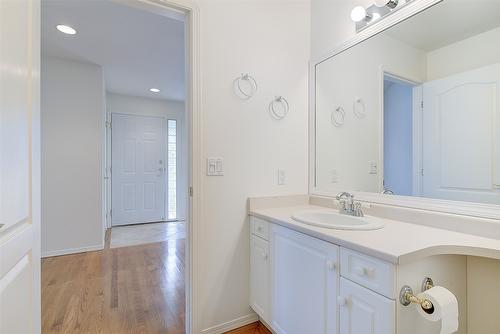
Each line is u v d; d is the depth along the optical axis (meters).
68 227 3.14
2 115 0.72
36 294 1.01
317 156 2.00
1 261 0.71
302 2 2.03
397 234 1.14
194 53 1.59
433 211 1.29
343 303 1.06
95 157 3.28
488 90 1.16
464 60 1.23
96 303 2.00
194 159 1.59
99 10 2.14
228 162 1.71
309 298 1.26
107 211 4.42
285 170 1.93
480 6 1.18
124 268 2.70
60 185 3.10
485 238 1.08
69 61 3.14
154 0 1.47
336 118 1.87
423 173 1.39
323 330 1.18
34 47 0.97
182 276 2.51
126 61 3.17
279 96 1.91
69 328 1.69
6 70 0.75
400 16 1.45
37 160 1.01
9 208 0.76
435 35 1.33
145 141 4.84
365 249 0.96
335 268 1.11
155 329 1.70
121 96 4.62
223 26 1.69
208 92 1.63
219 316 1.67
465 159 1.23
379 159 1.61
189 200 1.60
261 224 1.65
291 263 1.38
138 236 3.95
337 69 1.84
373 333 0.94
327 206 1.87
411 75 1.43
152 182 4.90
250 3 1.80
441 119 1.32
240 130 1.75
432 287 0.93
